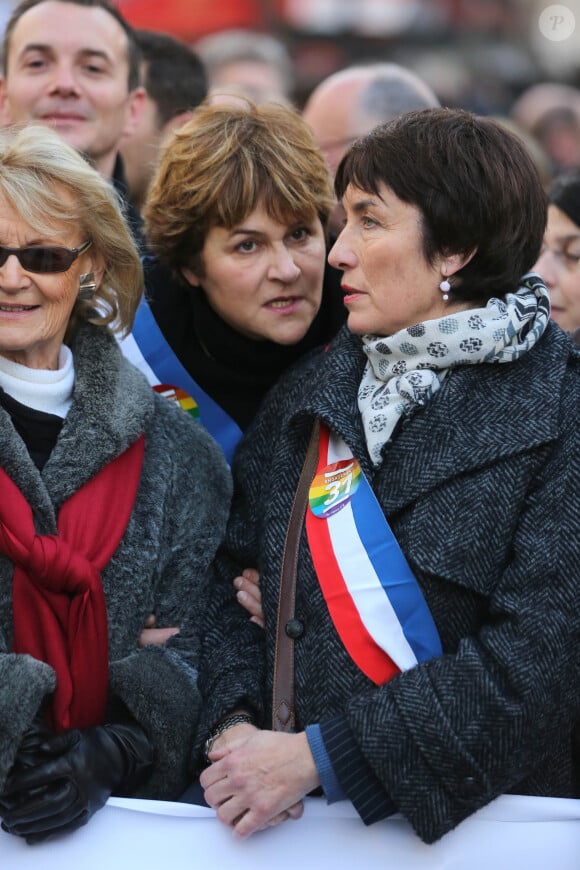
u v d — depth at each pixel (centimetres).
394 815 352
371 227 368
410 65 1181
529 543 346
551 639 338
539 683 334
